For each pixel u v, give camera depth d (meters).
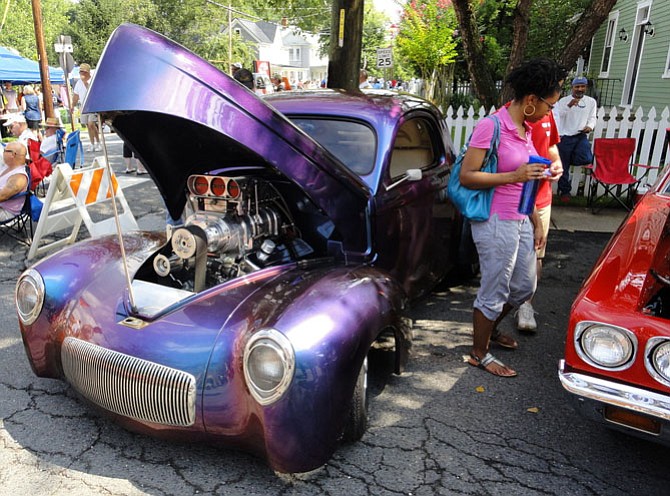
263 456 2.46
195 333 2.54
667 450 2.89
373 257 3.41
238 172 3.29
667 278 2.67
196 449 2.82
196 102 2.53
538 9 16.86
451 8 15.50
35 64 22.41
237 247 3.01
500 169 3.26
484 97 8.42
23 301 3.01
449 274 5.39
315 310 2.49
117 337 2.64
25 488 2.53
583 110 7.83
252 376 2.32
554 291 5.12
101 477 2.61
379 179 3.56
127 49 2.41
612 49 17.39
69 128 21.31
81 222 6.57
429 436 2.96
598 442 2.95
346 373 2.44
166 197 3.34
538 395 3.40
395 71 37.38
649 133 8.03
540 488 2.59
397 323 2.98
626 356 2.30
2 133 16.91
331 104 4.00
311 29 32.78
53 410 3.14
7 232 6.79
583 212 7.87
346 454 2.80
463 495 2.53
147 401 2.52
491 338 4.01
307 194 3.01
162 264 2.97
